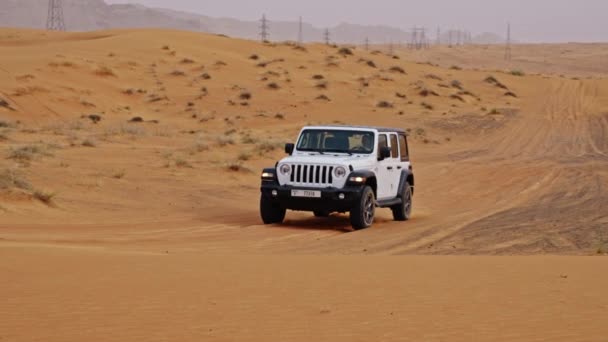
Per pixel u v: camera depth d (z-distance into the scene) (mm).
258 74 96500
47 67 81062
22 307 10031
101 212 25547
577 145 64312
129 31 126250
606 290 11141
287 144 24844
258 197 32000
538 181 38719
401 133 26344
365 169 23484
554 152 58938
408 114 83125
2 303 10242
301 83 94250
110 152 41375
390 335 8680
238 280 12031
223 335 8680
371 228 23453
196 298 10648
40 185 28344
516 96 107812
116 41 102312
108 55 93812
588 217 24828
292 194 23094
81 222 23328
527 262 13914
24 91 71562
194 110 77875
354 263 13914
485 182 38969
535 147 63438
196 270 12961
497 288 11367
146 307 10086
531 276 12336
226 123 73562
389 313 9781
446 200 32531
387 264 13766
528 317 9523
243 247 19203
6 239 18391
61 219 23641
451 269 13125
